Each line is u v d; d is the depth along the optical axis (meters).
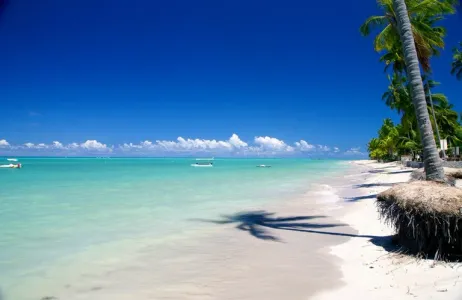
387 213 8.05
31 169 69.69
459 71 45.00
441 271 6.20
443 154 34.19
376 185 27.70
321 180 37.75
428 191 7.21
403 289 5.77
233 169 75.12
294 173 56.28
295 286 6.50
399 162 75.12
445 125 51.78
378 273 6.77
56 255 8.70
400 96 39.84
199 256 8.60
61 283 6.83
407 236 7.65
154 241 10.13
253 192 24.23
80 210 15.84
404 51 9.27
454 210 6.42
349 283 6.47
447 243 6.71
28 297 6.14
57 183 32.31
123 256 8.62
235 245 9.65
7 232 11.23
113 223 12.82
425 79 38.94
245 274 7.26
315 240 10.08
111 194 22.70
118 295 6.23
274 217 13.96
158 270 7.59
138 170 66.44
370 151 124.25
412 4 17.52
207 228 11.95
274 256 8.54
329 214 14.40
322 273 7.17
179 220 13.43
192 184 31.64
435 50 22.75
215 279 6.99
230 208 16.48
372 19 17.27
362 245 9.06
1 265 7.92
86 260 8.30
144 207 16.81
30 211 15.48
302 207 16.61
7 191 24.45
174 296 6.16
